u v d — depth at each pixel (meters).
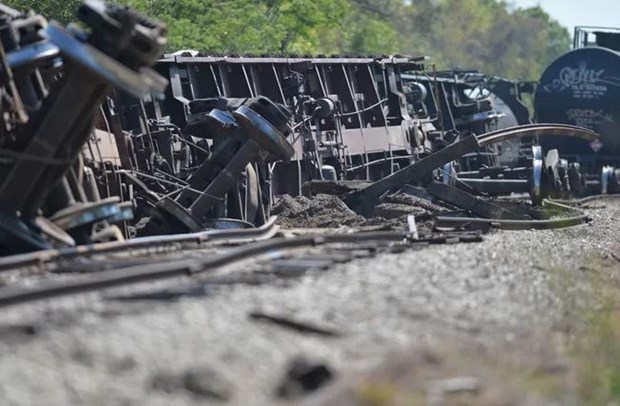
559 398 23.66
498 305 32.53
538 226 61.97
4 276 33.94
